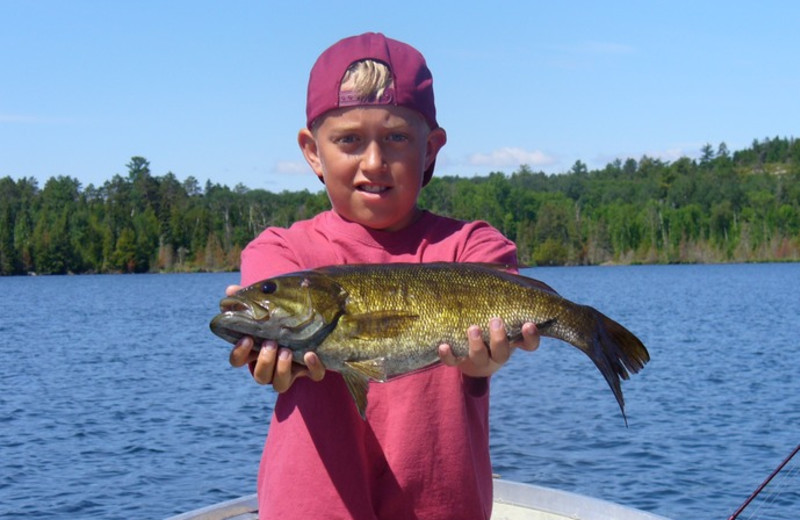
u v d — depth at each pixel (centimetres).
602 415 1678
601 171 19700
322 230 356
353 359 315
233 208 14012
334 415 322
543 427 1559
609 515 523
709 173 17125
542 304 337
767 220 14212
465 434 326
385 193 333
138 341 3600
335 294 315
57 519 1080
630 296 6406
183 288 9025
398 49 335
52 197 14088
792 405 1814
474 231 365
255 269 349
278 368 303
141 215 13750
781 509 1059
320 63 339
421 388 325
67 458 1414
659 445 1407
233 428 1655
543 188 16500
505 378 2220
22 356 3045
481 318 328
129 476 1288
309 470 316
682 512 1058
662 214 14300
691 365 2538
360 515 314
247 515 536
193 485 1234
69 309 5862
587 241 13662
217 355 3033
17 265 13038
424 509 319
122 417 1794
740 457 1331
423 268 328
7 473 1314
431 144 356
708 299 6034
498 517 538
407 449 320
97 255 13338
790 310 4972
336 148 333
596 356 343
